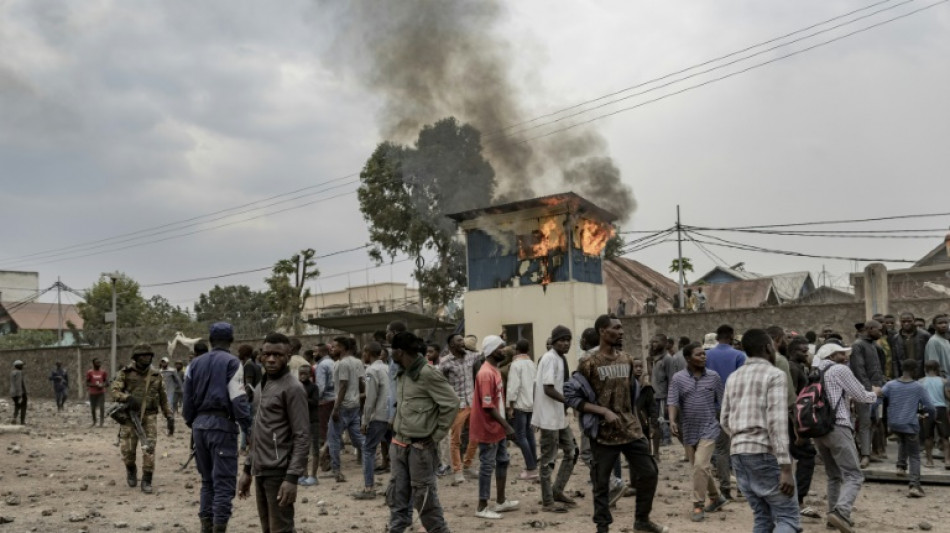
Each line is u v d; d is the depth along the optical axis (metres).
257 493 5.73
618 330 6.69
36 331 56.44
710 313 23.73
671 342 13.45
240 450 13.78
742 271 53.59
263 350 5.71
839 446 7.22
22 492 10.39
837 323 21.97
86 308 54.59
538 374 8.60
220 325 7.24
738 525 7.74
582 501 9.12
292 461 5.54
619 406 6.66
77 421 23.02
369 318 22.66
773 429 5.54
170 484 11.23
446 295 32.88
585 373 6.71
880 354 11.76
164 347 34.59
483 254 23.84
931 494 9.38
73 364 36.16
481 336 23.16
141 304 55.50
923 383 10.79
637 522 6.76
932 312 20.91
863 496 9.29
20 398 21.22
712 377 8.23
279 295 40.78
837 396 7.29
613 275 39.50
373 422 9.73
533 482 10.47
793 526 5.52
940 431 10.62
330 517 8.57
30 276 74.56
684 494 9.50
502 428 8.39
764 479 5.62
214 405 6.92
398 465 6.26
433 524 6.23
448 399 6.22
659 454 12.40
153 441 10.67
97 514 8.81
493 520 8.16
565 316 21.91
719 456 8.88
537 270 22.78
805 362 9.12
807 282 47.59
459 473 10.60
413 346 6.27
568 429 8.68
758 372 5.76
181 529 8.05
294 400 5.63
